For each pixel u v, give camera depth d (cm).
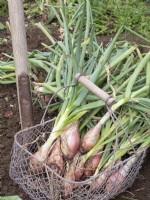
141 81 69
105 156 62
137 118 65
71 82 65
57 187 60
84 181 58
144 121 66
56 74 70
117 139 60
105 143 62
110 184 62
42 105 76
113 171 61
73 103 63
